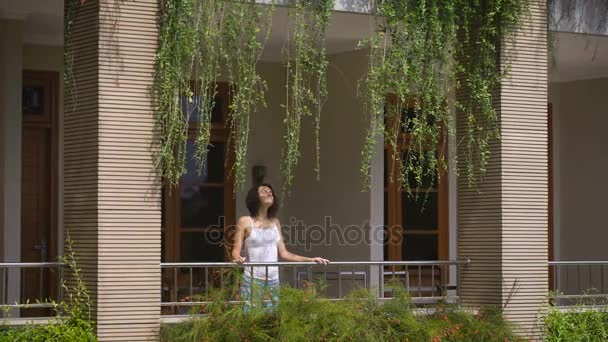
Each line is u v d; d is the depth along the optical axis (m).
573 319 11.21
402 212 13.73
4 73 11.41
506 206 10.88
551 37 11.47
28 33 12.31
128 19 9.25
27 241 12.73
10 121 11.47
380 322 9.97
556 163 16.00
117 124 9.17
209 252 13.55
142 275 9.27
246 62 10.10
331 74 13.12
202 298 9.74
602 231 15.50
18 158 11.55
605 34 11.72
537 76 11.15
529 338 10.93
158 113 9.34
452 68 10.74
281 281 13.47
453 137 10.93
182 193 13.38
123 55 9.22
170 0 9.37
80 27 9.34
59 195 12.88
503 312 10.79
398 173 13.55
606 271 15.44
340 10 10.38
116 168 9.16
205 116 9.91
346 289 12.91
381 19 10.92
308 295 9.81
